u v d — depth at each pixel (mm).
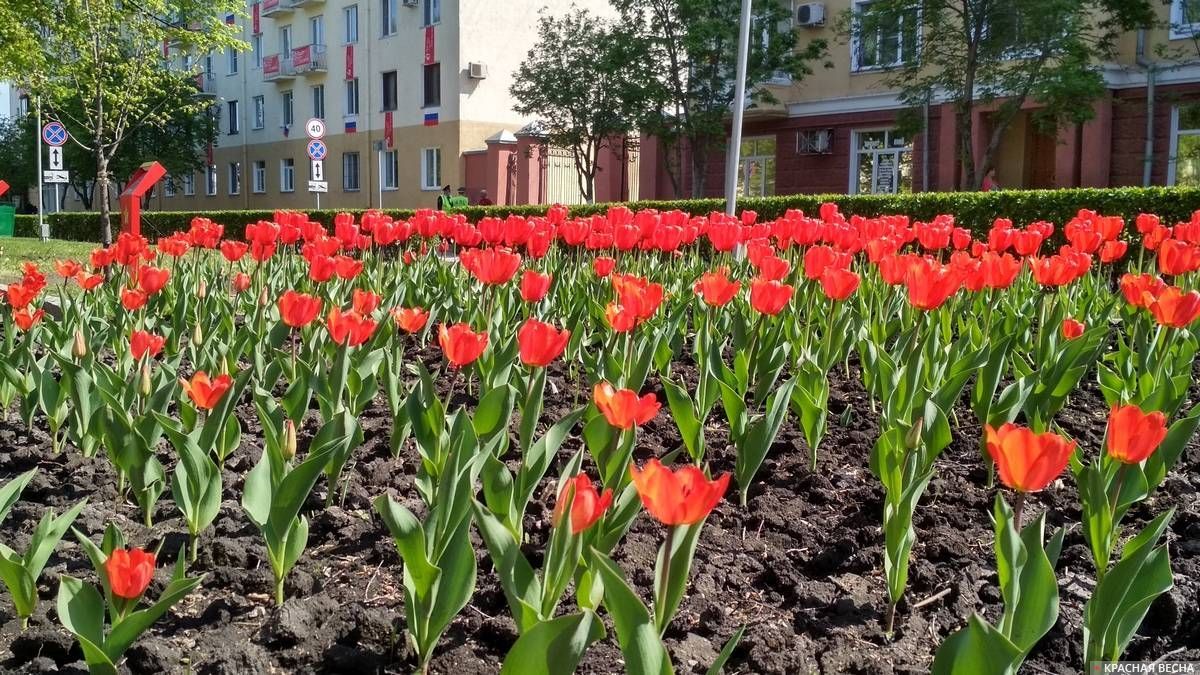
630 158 30766
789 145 26812
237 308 6715
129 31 21484
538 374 3057
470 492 2410
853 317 5512
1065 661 2535
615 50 24953
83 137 39625
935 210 13852
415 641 2266
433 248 8078
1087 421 4680
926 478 2631
